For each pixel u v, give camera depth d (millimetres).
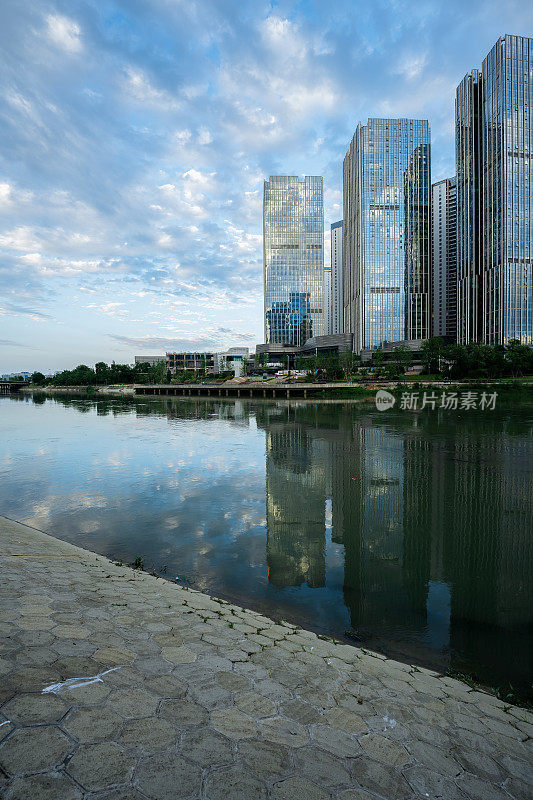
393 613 9977
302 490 21375
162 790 3172
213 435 42094
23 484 23172
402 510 18234
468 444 33344
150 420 57906
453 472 24641
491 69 127250
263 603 10328
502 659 8078
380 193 152750
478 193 135250
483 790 3916
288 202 199750
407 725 4914
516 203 121438
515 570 12539
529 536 15312
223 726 4242
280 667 6137
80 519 17156
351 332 177125
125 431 46219
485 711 5793
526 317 121312
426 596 10883
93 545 14352
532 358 92375
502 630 9227
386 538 15094
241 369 186625
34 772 3139
